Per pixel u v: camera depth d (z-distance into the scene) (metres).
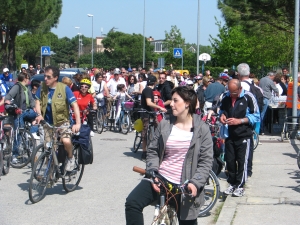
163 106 11.80
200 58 31.19
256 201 7.71
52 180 8.00
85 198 8.07
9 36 40.03
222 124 8.00
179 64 47.16
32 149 10.55
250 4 20.58
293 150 12.56
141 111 11.36
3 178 9.59
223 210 7.20
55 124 7.95
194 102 4.68
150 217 7.10
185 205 4.57
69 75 20.53
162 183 4.40
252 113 7.88
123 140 15.13
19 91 10.66
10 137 9.98
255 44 32.09
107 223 6.71
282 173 9.80
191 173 4.61
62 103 7.88
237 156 8.02
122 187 8.86
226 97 7.95
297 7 14.22
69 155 8.05
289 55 31.03
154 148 4.71
